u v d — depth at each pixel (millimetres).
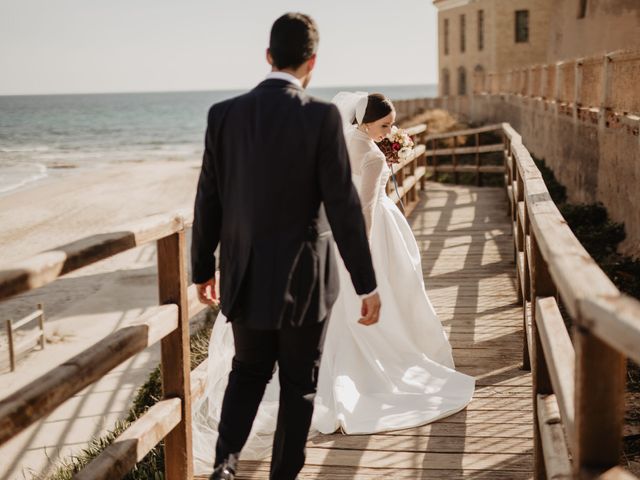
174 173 40438
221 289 2420
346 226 2295
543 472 2646
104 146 72875
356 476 3117
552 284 2785
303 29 2359
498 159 19906
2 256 18969
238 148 2312
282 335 2451
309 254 2305
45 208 27125
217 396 3496
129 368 8875
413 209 11047
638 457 3268
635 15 15805
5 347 10820
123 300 13086
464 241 8539
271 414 3498
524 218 4652
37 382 1891
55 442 6965
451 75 46906
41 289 14203
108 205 27594
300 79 2422
